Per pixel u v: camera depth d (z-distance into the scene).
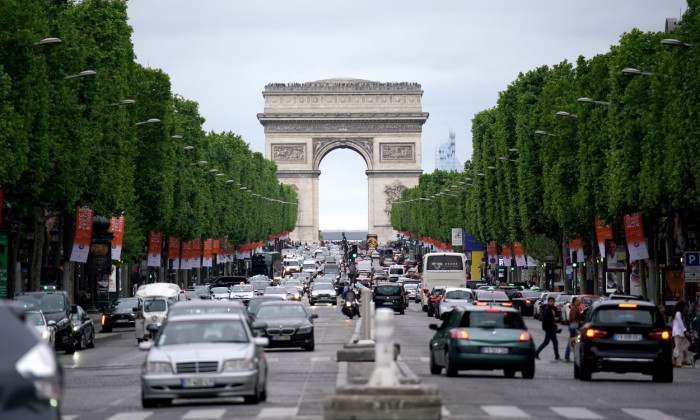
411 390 31.50
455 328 51.66
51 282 119.50
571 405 38.31
